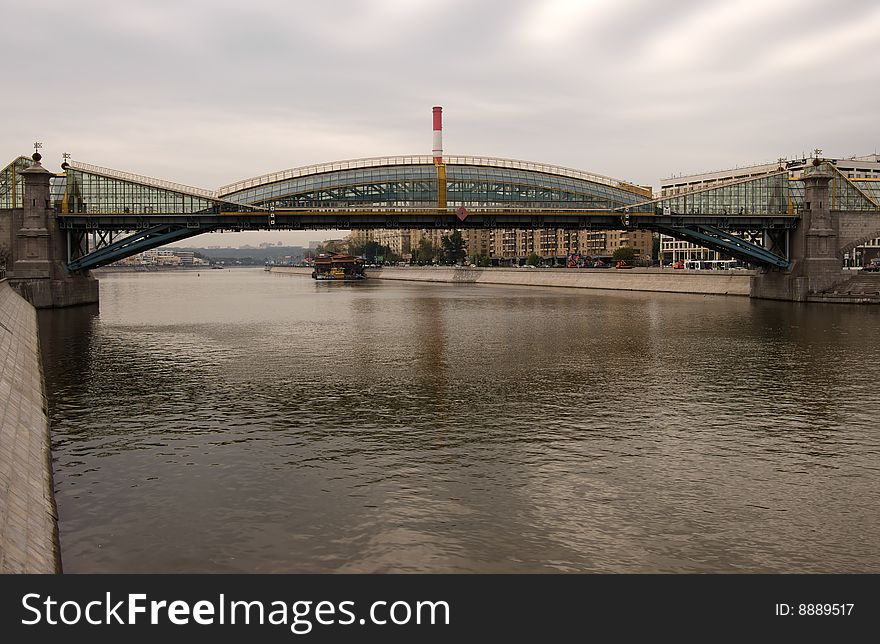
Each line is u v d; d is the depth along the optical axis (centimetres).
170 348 5747
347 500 2320
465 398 3803
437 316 8838
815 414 3428
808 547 1992
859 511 2233
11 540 1670
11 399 2833
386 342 6162
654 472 2586
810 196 9956
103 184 8956
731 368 4694
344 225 9744
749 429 3162
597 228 10094
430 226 9956
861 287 9906
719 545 2002
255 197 9638
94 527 2111
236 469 2627
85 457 2770
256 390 4031
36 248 8825
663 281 14450
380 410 3538
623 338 6347
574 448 2881
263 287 18812
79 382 4266
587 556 1941
